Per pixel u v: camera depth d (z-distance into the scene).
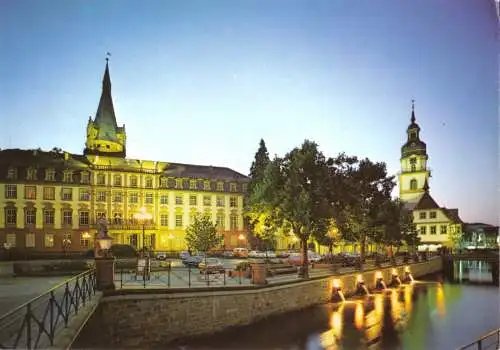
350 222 38.62
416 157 94.00
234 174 78.00
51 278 24.91
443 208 80.44
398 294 35.94
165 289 18.50
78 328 11.32
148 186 67.25
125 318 17.09
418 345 20.38
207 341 19.42
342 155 36.31
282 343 19.88
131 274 28.25
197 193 70.50
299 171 31.97
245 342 19.67
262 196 31.66
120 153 79.88
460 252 76.00
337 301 30.53
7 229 56.81
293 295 26.06
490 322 25.52
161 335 18.16
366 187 41.34
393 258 47.84
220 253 59.84
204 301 19.98
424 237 81.12
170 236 67.50
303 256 29.28
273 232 32.31
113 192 64.62
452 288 40.75
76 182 61.91
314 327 22.97
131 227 64.19
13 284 21.30
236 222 73.00
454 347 20.09
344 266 40.06
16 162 59.19
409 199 93.94
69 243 60.22
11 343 9.27
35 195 58.94
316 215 29.95
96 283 16.95
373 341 20.89
